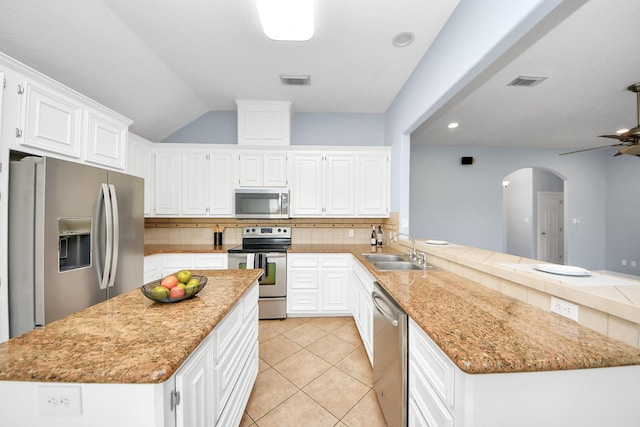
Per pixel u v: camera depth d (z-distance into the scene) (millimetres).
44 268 1346
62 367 666
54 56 1810
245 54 2227
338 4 1659
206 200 3141
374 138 3537
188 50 2176
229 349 1188
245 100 3105
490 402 730
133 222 2100
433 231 4852
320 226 3518
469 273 1595
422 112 2215
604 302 842
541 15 1068
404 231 2838
